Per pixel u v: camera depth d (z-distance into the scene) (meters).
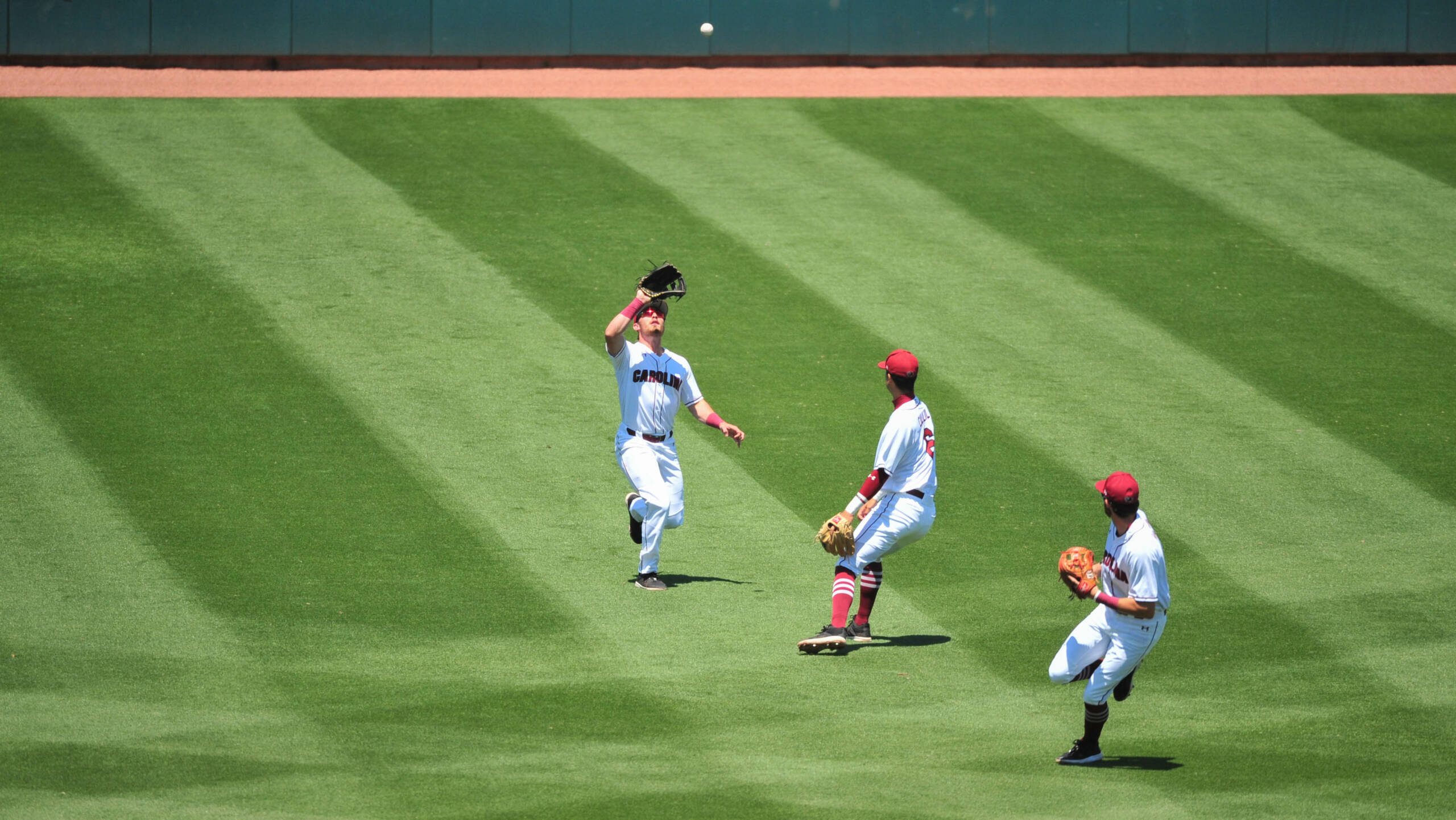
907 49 87.75
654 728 29.48
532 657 33.44
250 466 44.47
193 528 40.41
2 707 30.11
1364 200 68.69
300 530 40.56
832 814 25.11
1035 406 50.31
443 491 43.44
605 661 33.25
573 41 86.69
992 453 47.00
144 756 27.70
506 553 39.78
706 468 46.06
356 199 65.88
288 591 36.91
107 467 43.84
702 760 27.78
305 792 26.03
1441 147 75.12
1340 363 53.69
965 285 59.84
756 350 54.22
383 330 54.34
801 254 62.31
